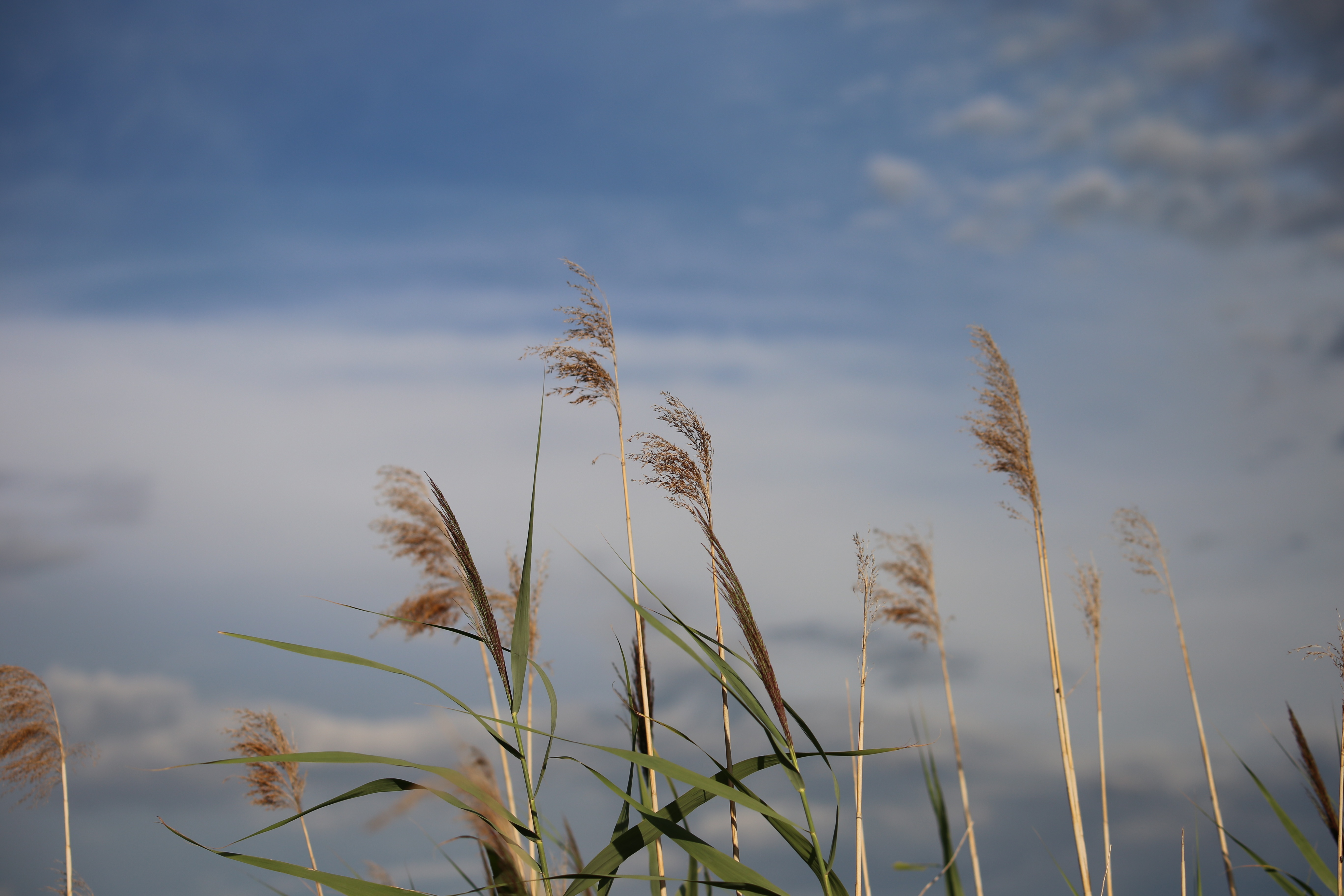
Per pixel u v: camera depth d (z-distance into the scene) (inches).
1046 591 184.5
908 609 228.7
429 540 207.0
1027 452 187.3
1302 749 143.5
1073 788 173.2
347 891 88.5
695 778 98.7
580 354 136.0
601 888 102.0
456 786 85.7
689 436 114.4
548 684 103.5
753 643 105.3
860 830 122.8
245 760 85.7
